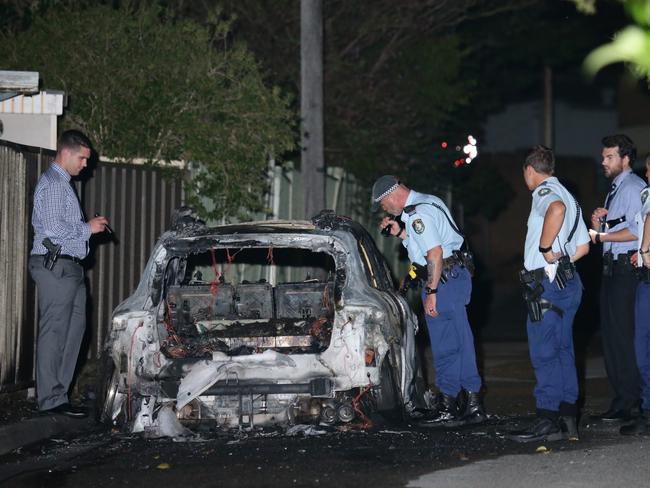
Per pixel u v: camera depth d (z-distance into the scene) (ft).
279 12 76.84
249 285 34.53
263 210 53.36
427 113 83.66
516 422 33.96
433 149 87.71
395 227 34.35
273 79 76.79
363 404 31.22
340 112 78.95
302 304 34.63
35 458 28.76
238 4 76.33
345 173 76.54
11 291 35.42
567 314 30.01
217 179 50.78
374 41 82.17
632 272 32.99
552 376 29.89
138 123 50.26
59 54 50.47
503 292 137.08
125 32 52.16
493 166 143.33
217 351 30.81
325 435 31.07
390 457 27.37
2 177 34.68
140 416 31.22
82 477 25.82
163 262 31.78
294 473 25.39
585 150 202.18
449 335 33.45
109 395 31.24
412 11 81.66
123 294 45.52
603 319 34.04
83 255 33.99
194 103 51.24
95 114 50.31
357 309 30.42
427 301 33.30
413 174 84.43
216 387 30.32
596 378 47.83
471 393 33.45
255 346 31.89
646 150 152.05
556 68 161.27
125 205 45.68
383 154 79.71
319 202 58.59
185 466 26.71
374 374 30.22
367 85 80.53
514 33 134.21
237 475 25.32
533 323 29.91
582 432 31.50
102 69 50.21
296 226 33.30
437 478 24.41
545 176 30.55
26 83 39.27
